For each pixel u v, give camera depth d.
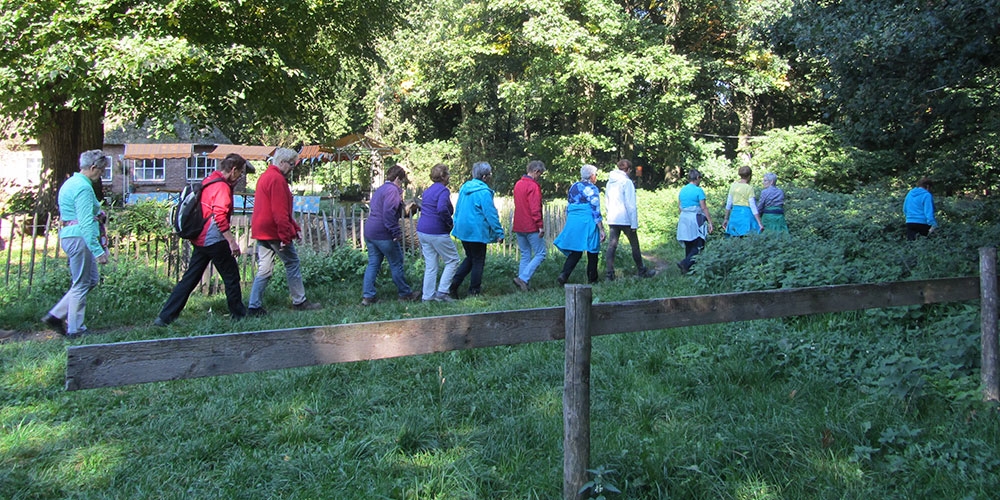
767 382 4.90
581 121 30.44
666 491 3.31
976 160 18.84
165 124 15.13
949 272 7.28
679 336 5.88
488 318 3.03
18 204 17.70
